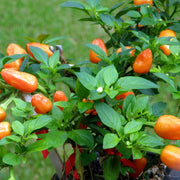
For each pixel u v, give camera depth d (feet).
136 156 1.08
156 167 1.47
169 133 1.10
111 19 1.47
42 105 1.19
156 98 2.79
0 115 1.17
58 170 1.46
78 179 1.39
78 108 1.13
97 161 1.52
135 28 1.63
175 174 1.48
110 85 1.11
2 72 1.22
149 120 1.27
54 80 1.34
